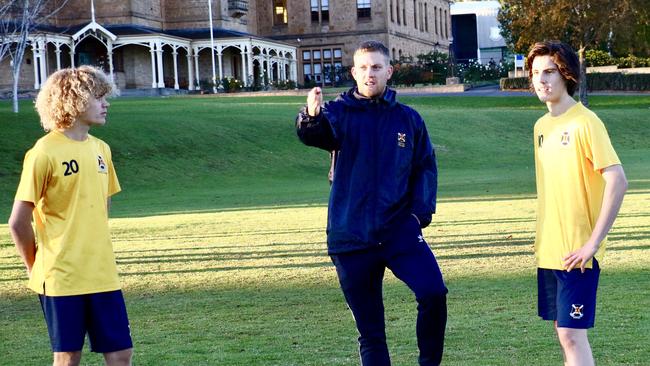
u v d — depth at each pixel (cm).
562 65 559
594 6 5297
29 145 3228
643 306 852
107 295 571
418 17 8994
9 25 4241
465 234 1443
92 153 579
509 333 771
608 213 543
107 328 570
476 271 1089
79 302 565
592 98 5925
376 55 601
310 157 3616
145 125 3647
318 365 687
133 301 985
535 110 5091
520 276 1043
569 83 566
